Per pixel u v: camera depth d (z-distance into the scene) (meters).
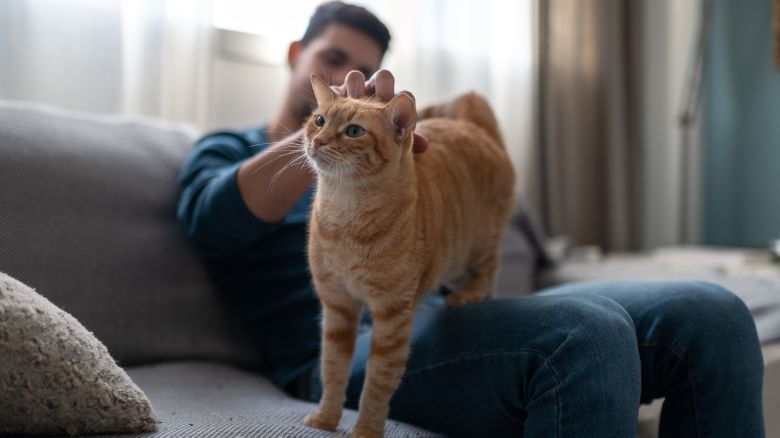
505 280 1.91
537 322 0.97
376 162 1.01
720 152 3.28
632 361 0.93
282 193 1.21
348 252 1.02
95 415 0.83
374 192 1.01
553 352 0.93
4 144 1.20
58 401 0.81
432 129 1.28
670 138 3.31
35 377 0.79
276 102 2.09
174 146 1.52
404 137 1.03
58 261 1.22
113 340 1.26
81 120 1.38
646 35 3.00
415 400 1.11
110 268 1.28
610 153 2.79
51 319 0.83
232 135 1.51
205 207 1.25
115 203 1.33
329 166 1.01
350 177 1.01
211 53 1.92
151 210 1.39
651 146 3.17
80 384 0.82
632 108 2.88
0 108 1.26
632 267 2.09
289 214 1.41
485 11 2.53
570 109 2.78
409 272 1.02
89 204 1.28
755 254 2.37
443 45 2.41
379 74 1.14
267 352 1.38
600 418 0.88
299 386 1.30
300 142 1.23
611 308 0.99
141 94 1.79
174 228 1.42
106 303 1.26
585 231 2.89
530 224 2.10
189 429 0.88
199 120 1.88
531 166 2.67
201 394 1.13
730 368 1.01
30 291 0.87
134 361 1.29
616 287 1.19
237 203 1.21
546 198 2.72
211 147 1.44
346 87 1.18
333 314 1.07
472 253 1.33
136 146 1.44
